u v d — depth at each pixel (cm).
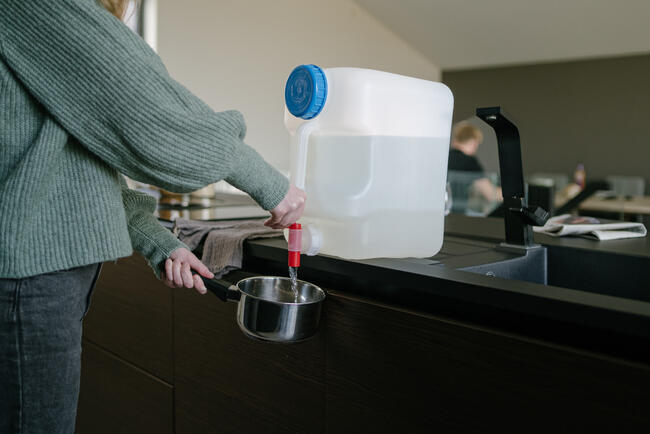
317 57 568
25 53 81
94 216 88
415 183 111
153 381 148
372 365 98
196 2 469
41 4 80
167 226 151
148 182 91
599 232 143
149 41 448
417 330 91
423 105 110
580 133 592
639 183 541
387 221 108
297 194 102
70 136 87
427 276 91
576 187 524
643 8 483
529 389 79
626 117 565
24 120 84
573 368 74
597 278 127
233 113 93
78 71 81
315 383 108
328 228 110
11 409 91
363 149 105
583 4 496
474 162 461
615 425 71
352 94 101
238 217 163
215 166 89
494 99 643
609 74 569
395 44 645
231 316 123
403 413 94
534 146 621
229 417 126
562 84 597
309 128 107
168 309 141
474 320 87
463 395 86
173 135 84
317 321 100
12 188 82
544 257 133
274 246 118
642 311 70
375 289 101
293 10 539
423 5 564
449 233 153
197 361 134
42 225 85
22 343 87
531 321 81
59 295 89
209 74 484
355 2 593
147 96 82
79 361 96
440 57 662
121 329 159
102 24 81
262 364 118
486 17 555
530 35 564
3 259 83
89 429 177
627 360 71
